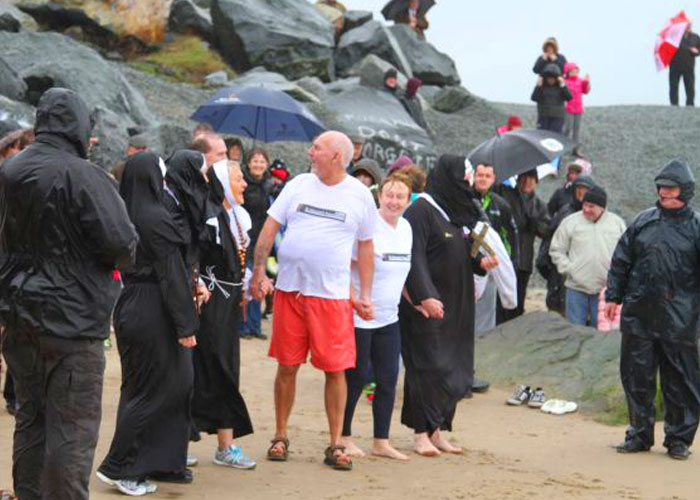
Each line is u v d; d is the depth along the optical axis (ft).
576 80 138.82
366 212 36.09
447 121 152.66
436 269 39.91
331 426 36.40
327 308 35.47
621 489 36.65
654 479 38.63
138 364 31.04
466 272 40.63
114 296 25.98
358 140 68.28
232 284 33.94
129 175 31.12
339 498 32.42
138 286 31.09
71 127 25.77
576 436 46.32
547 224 64.49
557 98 127.75
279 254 36.09
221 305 33.81
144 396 31.12
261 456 37.27
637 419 43.09
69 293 25.09
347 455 36.45
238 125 76.59
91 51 104.53
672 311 42.16
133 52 143.95
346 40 159.53
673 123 160.66
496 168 61.82
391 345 38.83
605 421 50.03
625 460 41.75
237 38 147.95
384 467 37.24
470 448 42.63
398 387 54.75
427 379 39.70
